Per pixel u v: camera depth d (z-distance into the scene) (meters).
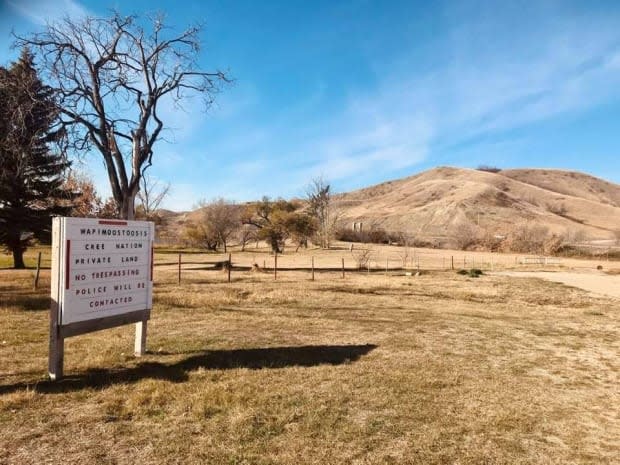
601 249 54.84
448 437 4.41
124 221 6.66
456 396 5.61
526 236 62.53
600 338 9.69
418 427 4.62
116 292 6.52
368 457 3.93
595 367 7.30
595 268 36.88
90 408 4.79
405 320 11.16
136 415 4.64
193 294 15.20
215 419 4.61
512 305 15.71
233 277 23.83
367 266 33.31
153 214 49.62
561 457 4.09
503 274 29.95
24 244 29.78
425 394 5.64
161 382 5.61
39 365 6.34
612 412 5.28
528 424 4.81
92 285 6.14
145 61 19.98
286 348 7.80
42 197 29.56
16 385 5.45
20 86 17.86
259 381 5.87
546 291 20.06
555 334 9.99
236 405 4.98
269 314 11.50
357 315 11.79
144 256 7.03
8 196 27.98
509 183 135.75
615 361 7.71
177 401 5.04
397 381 6.10
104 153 19.61
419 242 70.19
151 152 20.64
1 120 18.14
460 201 100.25
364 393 5.57
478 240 65.44
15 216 27.97
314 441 4.20
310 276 25.25
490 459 3.99
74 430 4.27
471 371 6.77
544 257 49.59
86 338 8.20
